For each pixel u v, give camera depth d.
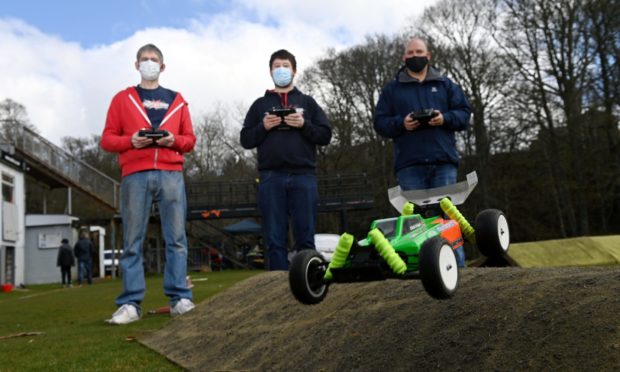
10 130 26.23
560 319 2.42
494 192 38.19
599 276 2.70
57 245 28.12
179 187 6.45
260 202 5.95
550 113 31.33
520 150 35.19
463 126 5.65
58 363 4.24
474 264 4.38
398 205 4.15
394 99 5.80
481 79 35.94
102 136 6.37
